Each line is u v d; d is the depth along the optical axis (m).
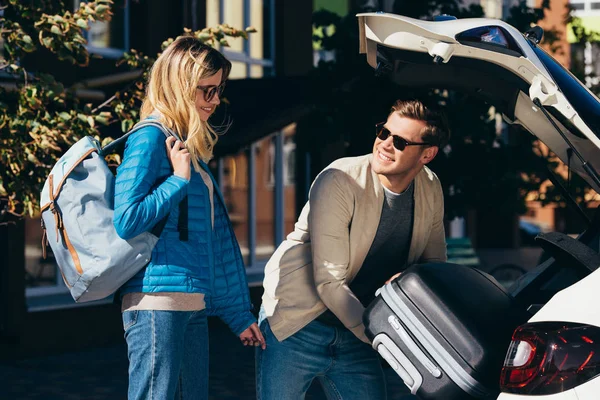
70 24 6.16
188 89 3.88
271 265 4.42
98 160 3.85
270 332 4.34
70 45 6.16
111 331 12.01
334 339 4.34
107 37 12.45
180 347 3.82
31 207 6.06
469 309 3.70
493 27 3.75
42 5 6.25
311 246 4.20
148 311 3.78
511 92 4.09
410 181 4.22
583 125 3.68
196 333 4.04
